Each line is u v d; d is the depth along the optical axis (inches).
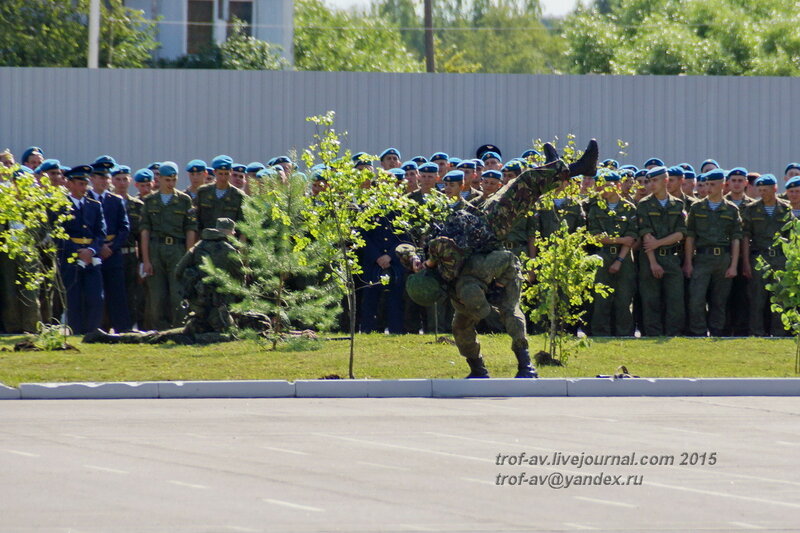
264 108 2090.3
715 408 1084.5
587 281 1347.2
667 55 4126.5
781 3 4436.5
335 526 661.9
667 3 4682.6
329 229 1336.1
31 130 2068.2
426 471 797.2
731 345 1486.2
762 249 1668.3
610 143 2124.8
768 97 2144.4
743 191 1706.4
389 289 1637.6
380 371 1249.4
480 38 6609.3
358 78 2098.9
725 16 4284.0
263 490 741.9
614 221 1657.2
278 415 1025.5
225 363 1279.5
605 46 4537.4
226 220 1472.7
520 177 1210.0
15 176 1461.6
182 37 3442.4
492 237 1185.4
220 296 1470.2
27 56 3432.6
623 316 1668.3
